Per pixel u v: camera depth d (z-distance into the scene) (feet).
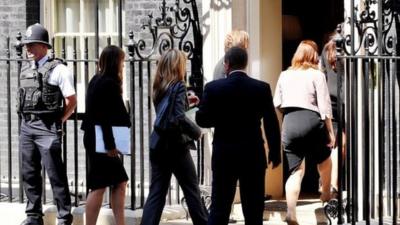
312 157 64.90
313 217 68.13
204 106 57.31
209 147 69.56
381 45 61.52
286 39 77.71
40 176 64.28
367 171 61.05
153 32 68.80
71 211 66.03
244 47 63.26
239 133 57.11
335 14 76.89
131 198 65.77
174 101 59.88
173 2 74.13
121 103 60.34
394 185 60.75
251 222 57.67
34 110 63.10
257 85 57.21
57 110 63.21
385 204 67.62
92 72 79.36
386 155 67.56
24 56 77.46
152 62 73.56
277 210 69.87
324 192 66.54
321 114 63.67
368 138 60.95
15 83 78.23
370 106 65.05
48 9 79.46
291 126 64.18
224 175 57.41
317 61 65.41
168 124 59.82
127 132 60.59
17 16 78.69
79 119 77.46
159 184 60.54
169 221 67.15
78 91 79.20
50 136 63.05
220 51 70.23
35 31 63.31
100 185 60.75
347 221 62.13
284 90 64.85
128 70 76.54
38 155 63.82
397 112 67.82
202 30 71.05
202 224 60.75
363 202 63.21
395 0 67.62
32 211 64.03
